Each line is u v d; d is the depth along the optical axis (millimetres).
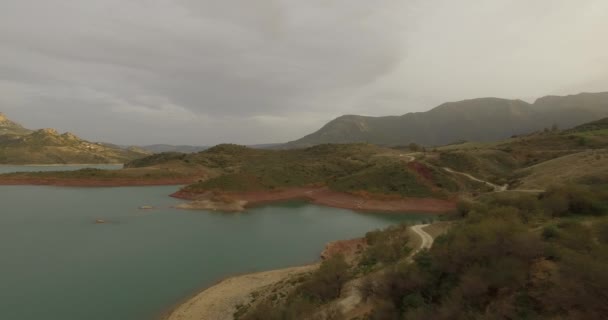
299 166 119188
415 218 65438
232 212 70000
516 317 11609
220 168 152000
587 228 17125
